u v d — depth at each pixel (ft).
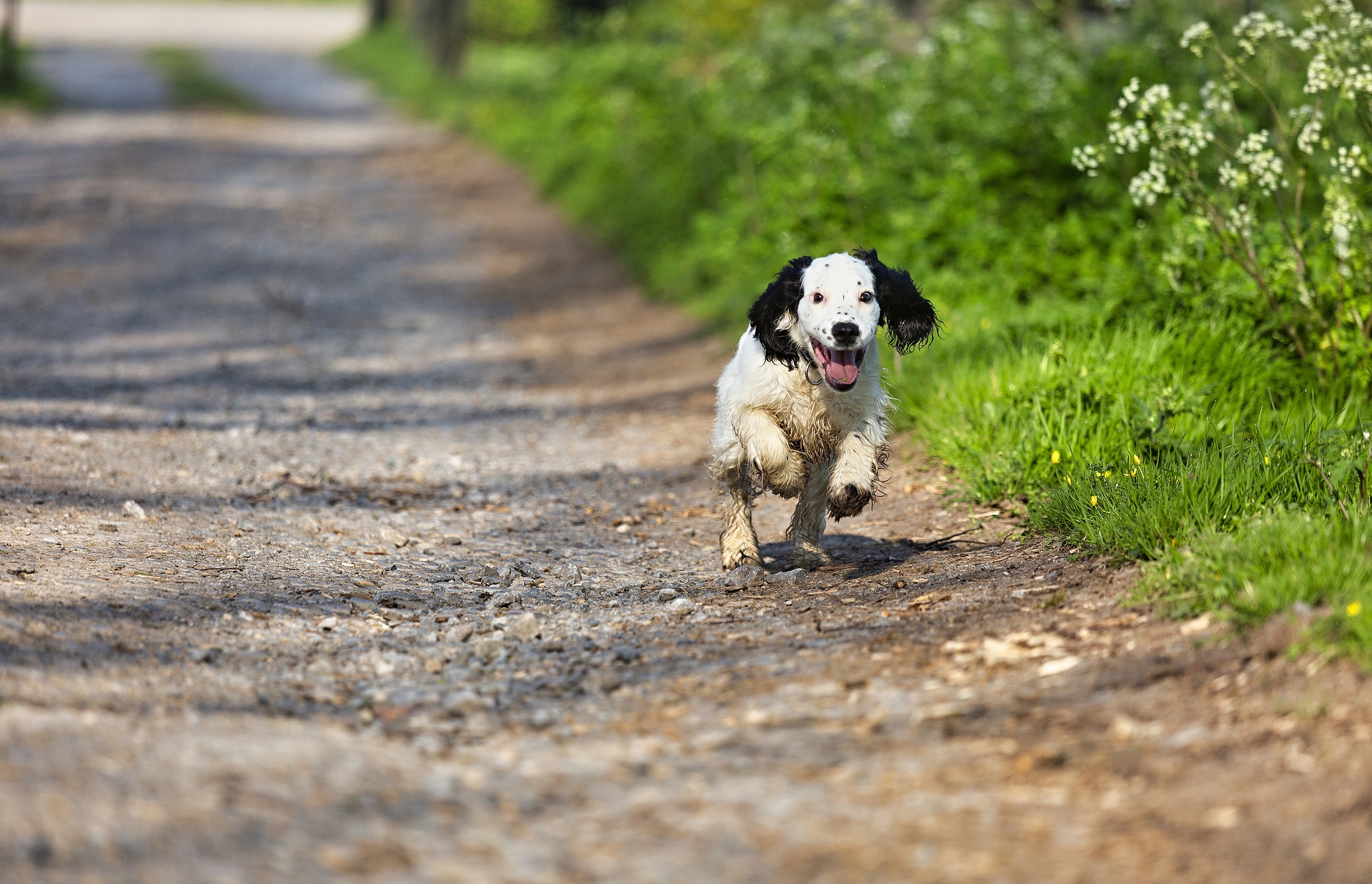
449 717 19.88
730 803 16.16
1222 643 19.48
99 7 295.07
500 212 95.91
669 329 60.90
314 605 25.44
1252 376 34.30
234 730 17.99
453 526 33.09
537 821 15.75
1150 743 17.07
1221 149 40.29
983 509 31.32
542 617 25.34
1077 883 14.10
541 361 56.90
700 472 38.73
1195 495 25.18
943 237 47.50
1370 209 35.91
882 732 18.24
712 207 71.82
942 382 36.91
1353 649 17.94
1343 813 14.90
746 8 86.17
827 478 28.07
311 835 15.08
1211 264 38.01
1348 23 34.96
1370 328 34.81
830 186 52.29
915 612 23.82
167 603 24.49
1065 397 33.09
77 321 60.75
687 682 21.07
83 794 15.48
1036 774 16.58
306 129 138.10
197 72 185.26
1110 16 51.52
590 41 112.16
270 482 35.96
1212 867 14.25
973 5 55.83
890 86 55.42
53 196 92.22
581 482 38.22
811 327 25.63
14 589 24.02
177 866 14.20
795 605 25.36
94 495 32.96
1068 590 23.68
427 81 170.40
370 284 72.23
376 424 44.78
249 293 68.13
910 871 14.40
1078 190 47.65
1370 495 24.22
